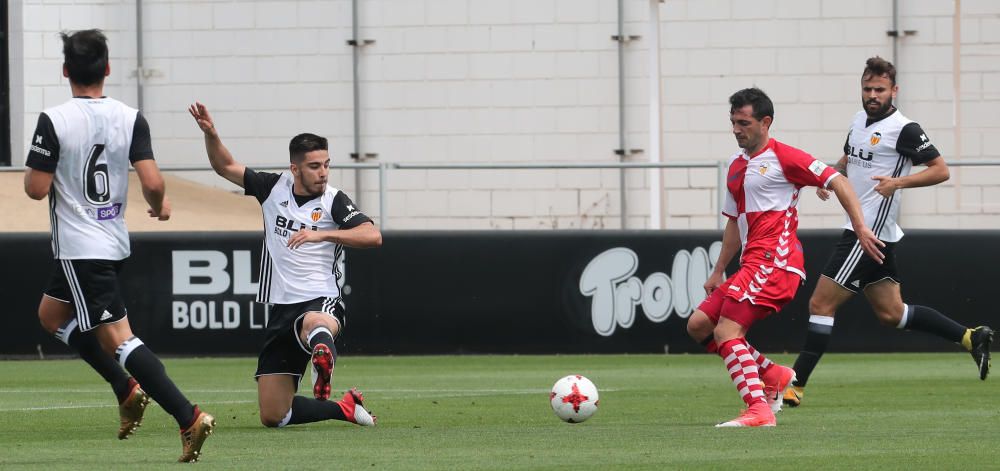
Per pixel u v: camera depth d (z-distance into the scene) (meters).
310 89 62.06
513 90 61.06
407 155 61.56
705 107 60.19
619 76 60.41
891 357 42.94
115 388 20.69
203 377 37.94
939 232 43.75
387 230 45.06
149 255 45.00
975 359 31.25
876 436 21.17
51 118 19.08
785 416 25.33
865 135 30.05
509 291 44.88
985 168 57.44
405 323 44.97
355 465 17.70
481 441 20.73
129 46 62.91
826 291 29.59
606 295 44.66
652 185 48.78
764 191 23.30
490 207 60.22
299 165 23.19
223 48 62.47
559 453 19.05
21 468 17.66
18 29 63.50
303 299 23.06
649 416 25.95
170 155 62.81
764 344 44.53
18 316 45.00
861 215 23.09
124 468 17.55
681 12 60.19
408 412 27.25
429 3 61.41
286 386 23.27
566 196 60.09
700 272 44.41
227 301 44.84
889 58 59.50
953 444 19.98
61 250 19.25
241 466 17.66
